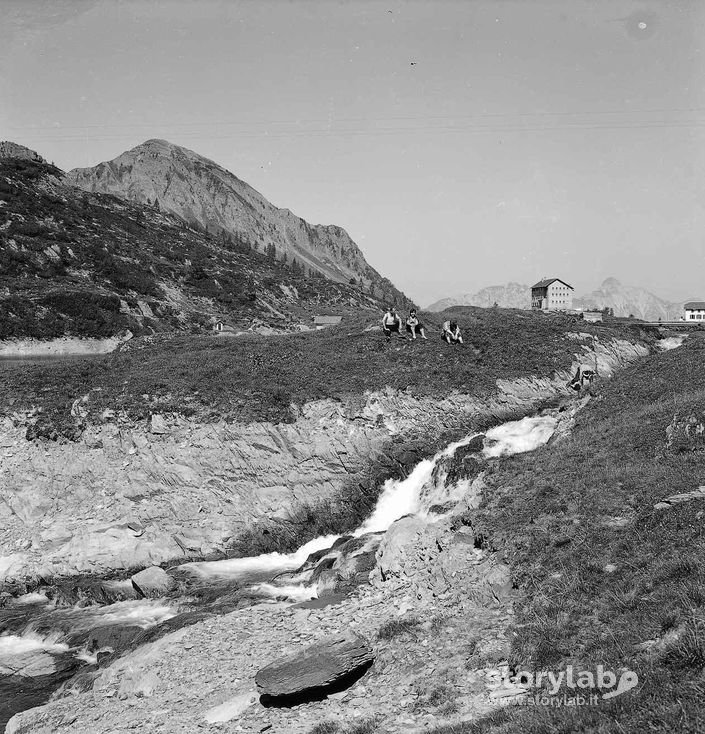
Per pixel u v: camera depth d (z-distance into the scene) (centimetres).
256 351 5844
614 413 3894
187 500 3994
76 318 11450
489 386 5250
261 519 4050
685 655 1273
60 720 2006
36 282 12325
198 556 3841
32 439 4025
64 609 3234
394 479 4438
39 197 16500
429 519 2959
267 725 1684
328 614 2291
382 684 1734
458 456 3853
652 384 4109
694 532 1772
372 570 2622
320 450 4381
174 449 4109
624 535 1927
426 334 6291
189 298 15012
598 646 1511
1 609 3253
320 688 1758
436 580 2180
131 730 1842
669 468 2347
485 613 1903
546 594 1831
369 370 5138
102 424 4122
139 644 2572
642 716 1152
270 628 2269
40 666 2656
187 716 1844
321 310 17788
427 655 1786
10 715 2284
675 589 1552
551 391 5519
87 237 15425
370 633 2012
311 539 4062
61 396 4362
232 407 4372
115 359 6072
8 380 4603
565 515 2186
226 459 4153
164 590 3325
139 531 3847
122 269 14312
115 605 3238
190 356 5688
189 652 2189
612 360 6366
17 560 3625
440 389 5047
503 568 2038
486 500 2545
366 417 4647
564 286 13662
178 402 4350
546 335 6431
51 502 3869
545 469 2706
